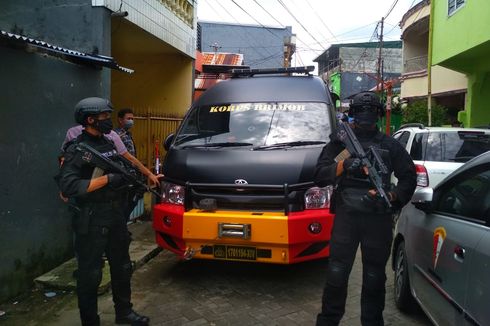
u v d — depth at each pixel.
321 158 3.46
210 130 5.30
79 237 3.38
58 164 4.89
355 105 3.29
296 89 5.69
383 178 3.11
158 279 4.98
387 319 3.98
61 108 4.95
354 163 3.12
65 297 4.34
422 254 3.54
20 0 6.03
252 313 4.08
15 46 4.20
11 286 4.24
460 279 2.73
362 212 3.18
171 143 5.52
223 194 4.51
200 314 4.07
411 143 6.98
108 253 3.62
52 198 4.83
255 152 4.77
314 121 5.23
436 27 13.52
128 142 5.73
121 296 3.70
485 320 2.35
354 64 36.47
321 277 4.98
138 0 7.30
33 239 4.54
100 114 3.34
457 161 6.47
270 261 4.34
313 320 3.94
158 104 10.38
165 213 4.60
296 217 4.25
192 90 10.59
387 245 3.24
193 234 4.40
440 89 17.09
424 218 3.66
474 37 10.48
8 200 4.15
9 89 4.14
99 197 3.39
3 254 4.12
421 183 6.41
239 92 5.76
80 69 5.30
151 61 10.30
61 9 5.98
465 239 2.78
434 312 3.21
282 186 4.34
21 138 4.31
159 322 3.91
